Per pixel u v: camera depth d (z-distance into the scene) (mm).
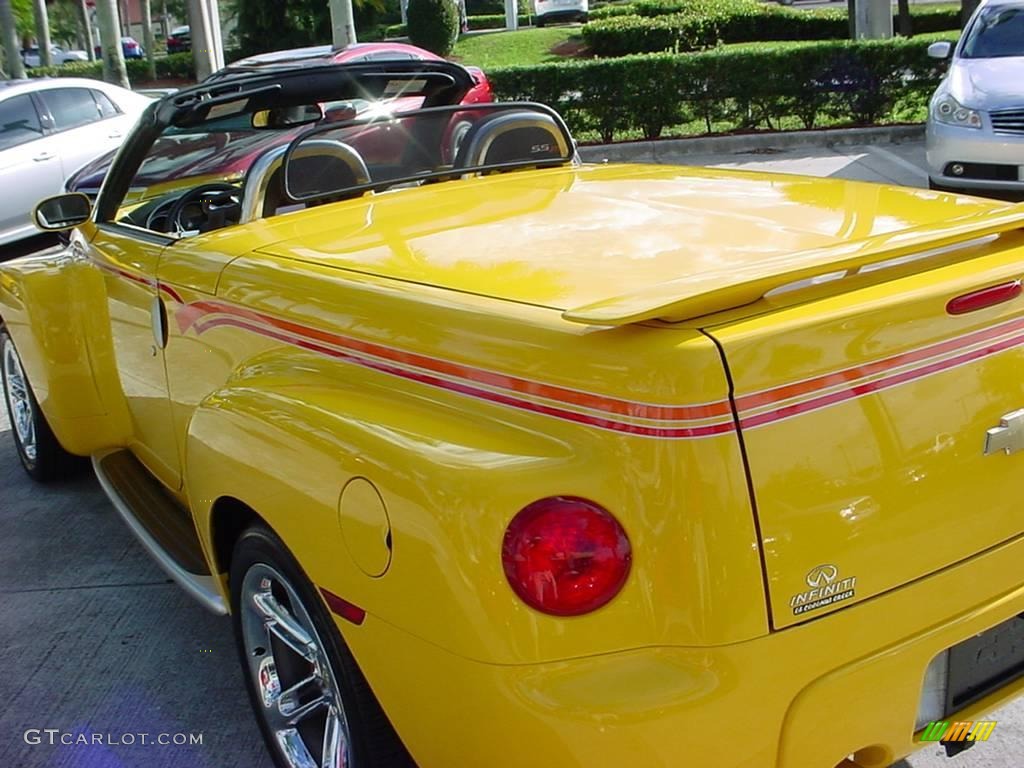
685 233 2443
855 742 1914
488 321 1999
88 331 3879
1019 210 2213
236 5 31422
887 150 12016
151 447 3660
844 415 1813
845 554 1819
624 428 1766
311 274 2496
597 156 12914
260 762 2826
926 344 1895
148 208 3922
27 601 3793
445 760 1948
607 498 1769
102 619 3629
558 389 1854
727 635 1747
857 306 1829
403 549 1868
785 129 13266
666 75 13070
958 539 1959
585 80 13148
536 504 1760
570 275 2176
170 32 53312
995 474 1995
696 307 1747
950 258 2068
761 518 1746
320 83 3779
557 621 1752
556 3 37031
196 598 2967
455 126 3652
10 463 5219
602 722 1728
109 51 21609
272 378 2451
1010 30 8992
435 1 27797
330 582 2066
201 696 3146
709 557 1729
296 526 2133
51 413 4129
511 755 1804
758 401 1742
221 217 3385
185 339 3055
